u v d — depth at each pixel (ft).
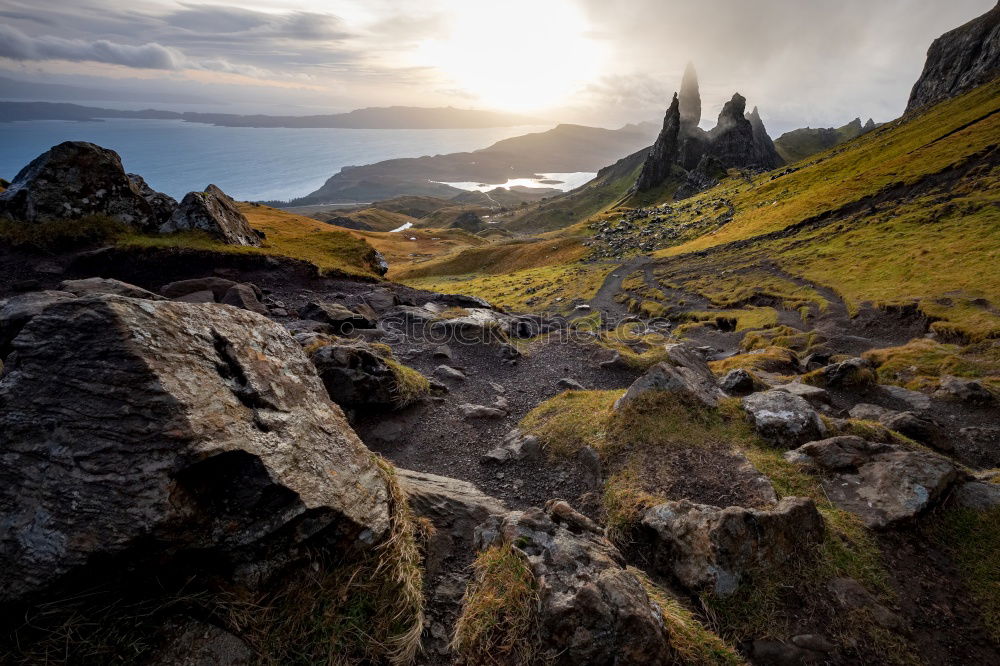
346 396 37.68
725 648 15.56
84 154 92.38
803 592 18.10
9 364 13.28
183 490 12.35
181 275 89.61
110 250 85.66
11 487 11.49
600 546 18.58
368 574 15.31
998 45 628.28
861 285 164.66
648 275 283.38
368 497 16.96
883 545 20.76
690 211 521.24
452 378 52.80
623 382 57.62
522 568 16.17
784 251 247.70
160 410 12.71
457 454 35.06
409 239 600.39
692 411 31.42
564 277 316.40
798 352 117.50
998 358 81.10
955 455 38.04
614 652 13.67
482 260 460.14
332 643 13.52
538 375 58.29
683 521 20.35
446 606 16.65
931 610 18.02
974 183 232.12
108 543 11.19
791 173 499.10
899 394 64.28
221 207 114.32
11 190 87.76
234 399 15.05
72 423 12.26
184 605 12.61
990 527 21.56
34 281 74.79
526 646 14.19
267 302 79.97
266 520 13.58
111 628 11.57
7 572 10.71
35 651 10.77
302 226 347.36
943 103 579.48
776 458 27.09
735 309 184.96
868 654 16.37
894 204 253.03
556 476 29.48
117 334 13.30
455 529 20.74
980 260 149.18
